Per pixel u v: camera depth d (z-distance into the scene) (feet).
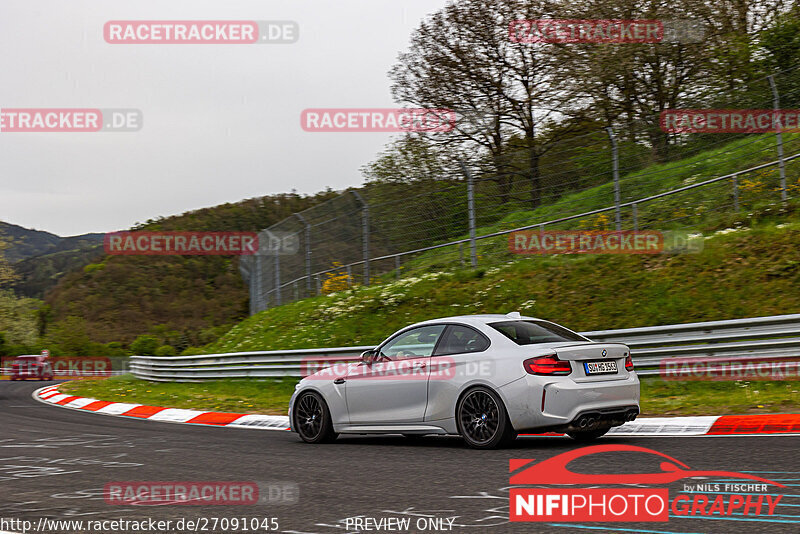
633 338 38.75
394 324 55.88
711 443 22.62
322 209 71.82
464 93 99.96
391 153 83.35
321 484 19.04
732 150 63.77
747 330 35.78
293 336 60.90
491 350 24.72
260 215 229.66
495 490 17.20
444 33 101.24
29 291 259.60
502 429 23.67
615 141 62.13
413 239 66.08
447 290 57.52
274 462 23.29
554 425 23.17
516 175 65.57
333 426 28.04
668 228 57.31
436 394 25.41
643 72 88.94
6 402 58.65
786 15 86.17
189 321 200.95
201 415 40.88
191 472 21.66
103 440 30.55
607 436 26.05
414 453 24.14
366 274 66.44
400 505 16.08
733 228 52.60
